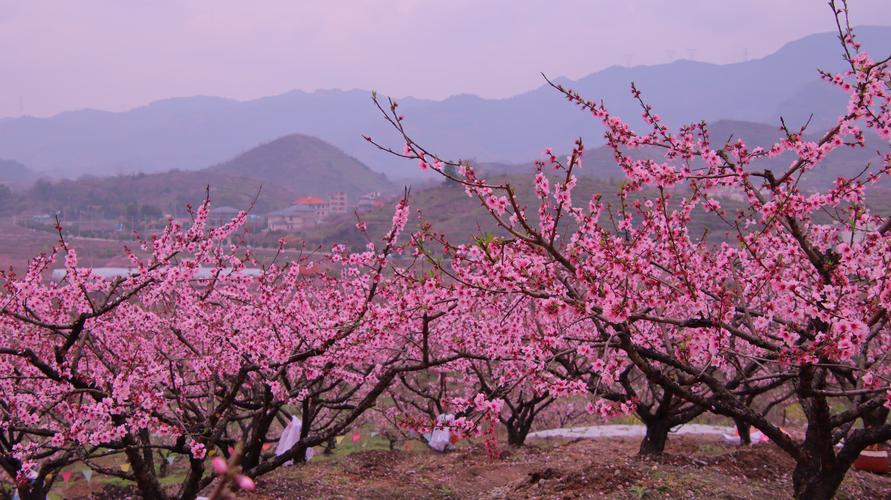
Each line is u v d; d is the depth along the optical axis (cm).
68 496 1371
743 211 699
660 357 664
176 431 837
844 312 576
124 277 873
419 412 1628
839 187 647
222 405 916
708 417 2003
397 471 1182
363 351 984
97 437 755
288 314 968
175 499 897
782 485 963
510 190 549
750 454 1121
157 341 1195
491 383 1409
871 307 618
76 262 805
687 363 635
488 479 1127
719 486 917
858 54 646
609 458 1162
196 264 888
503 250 625
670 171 630
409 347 1177
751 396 1140
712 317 647
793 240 766
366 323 890
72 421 870
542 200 638
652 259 682
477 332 1136
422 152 568
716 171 676
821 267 618
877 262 610
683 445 1420
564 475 974
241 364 1015
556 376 705
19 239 11581
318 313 1148
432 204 8294
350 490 1026
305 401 1187
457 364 1251
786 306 630
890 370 866
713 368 760
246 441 1132
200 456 832
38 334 985
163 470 1662
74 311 1159
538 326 1064
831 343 532
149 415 821
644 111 688
